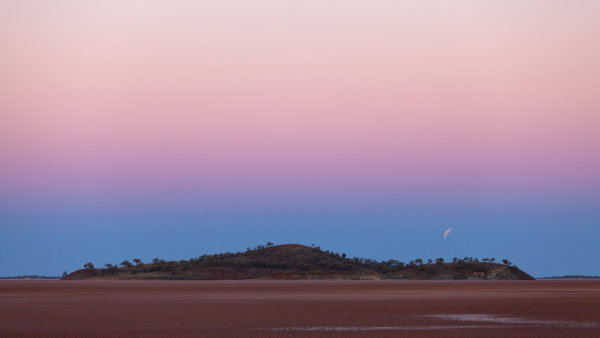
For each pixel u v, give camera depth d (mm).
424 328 73562
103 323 80000
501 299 145000
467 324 78125
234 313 98062
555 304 121000
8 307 114938
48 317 89875
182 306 117812
